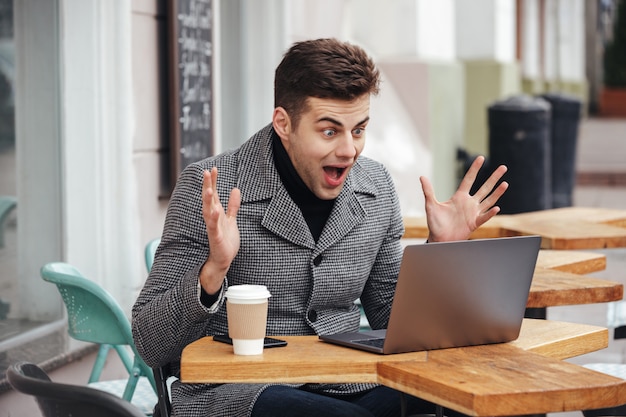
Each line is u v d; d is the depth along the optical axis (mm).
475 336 2826
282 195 3094
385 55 10867
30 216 5254
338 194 3094
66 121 5461
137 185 5801
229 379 2613
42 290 5316
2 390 4605
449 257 2697
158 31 6051
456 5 13523
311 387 3141
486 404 2344
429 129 10750
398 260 3406
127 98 5543
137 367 3695
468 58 13562
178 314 2848
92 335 3674
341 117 2863
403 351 2721
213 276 2795
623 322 4715
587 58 38531
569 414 4859
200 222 3033
